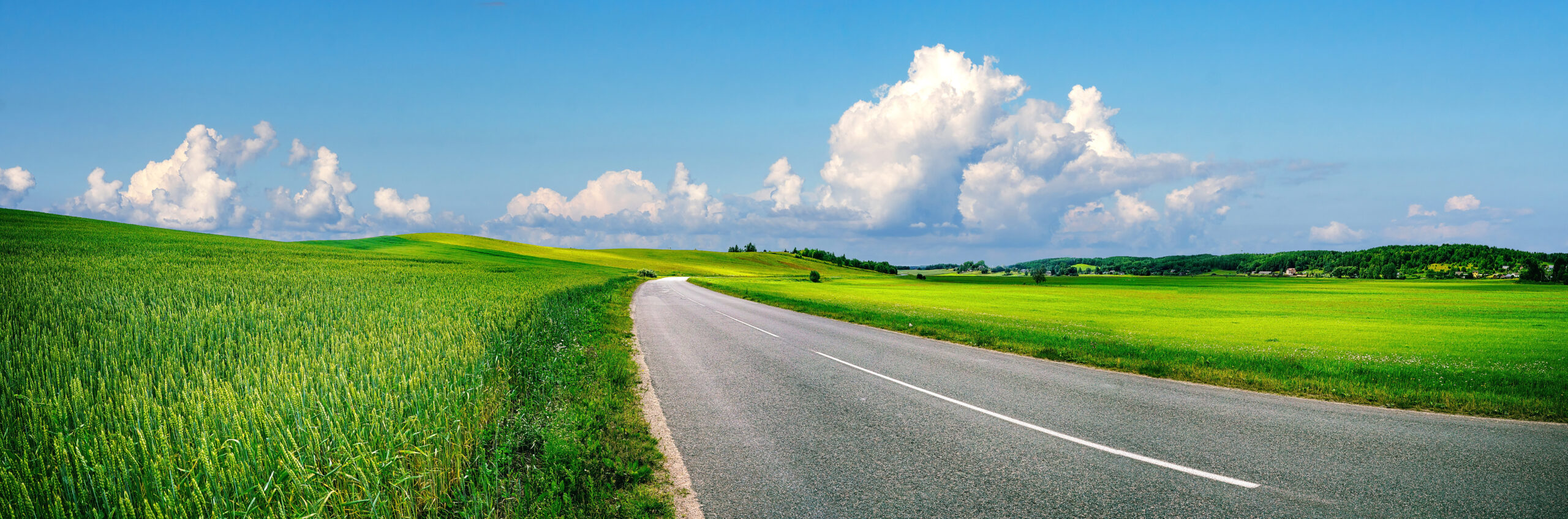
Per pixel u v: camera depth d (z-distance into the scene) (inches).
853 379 416.8
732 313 1040.8
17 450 183.8
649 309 1125.1
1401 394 349.4
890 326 802.8
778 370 456.1
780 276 5022.1
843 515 182.9
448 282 1211.9
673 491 202.2
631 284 2391.7
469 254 3762.3
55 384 249.6
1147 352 540.7
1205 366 467.8
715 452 245.8
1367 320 1269.7
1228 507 186.9
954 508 187.8
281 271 1199.6
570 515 176.1
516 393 308.2
